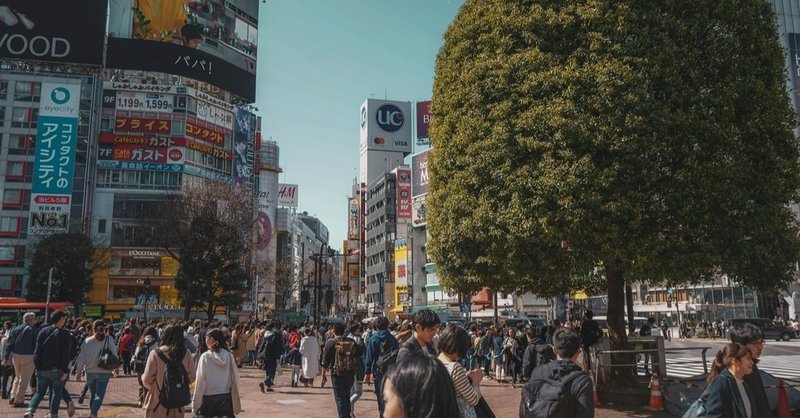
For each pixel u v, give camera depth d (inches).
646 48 424.8
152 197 2346.2
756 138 429.1
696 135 413.7
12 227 2207.2
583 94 420.2
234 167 2618.1
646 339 578.6
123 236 2310.5
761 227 416.5
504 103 448.8
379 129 3821.4
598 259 422.6
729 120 423.2
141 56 2405.3
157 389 248.4
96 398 384.8
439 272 546.9
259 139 3090.6
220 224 1642.5
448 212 497.4
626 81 410.0
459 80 500.1
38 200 2192.4
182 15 2495.1
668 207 406.3
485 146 452.8
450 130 510.0
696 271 413.4
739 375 179.9
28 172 2246.6
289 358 910.4
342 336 380.5
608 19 434.0
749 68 437.1
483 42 491.8
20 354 464.1
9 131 2255.2
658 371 569.6
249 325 1018.1
